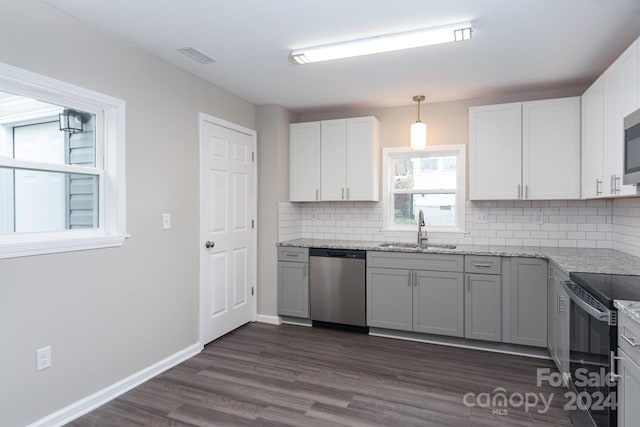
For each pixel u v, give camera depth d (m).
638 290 1.81
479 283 3.34
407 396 2.56
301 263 4.04
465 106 3.97
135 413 2.35
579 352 2.07
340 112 4.47
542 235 3.71
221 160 3.65
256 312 4.25
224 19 2.33
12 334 2.00
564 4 2.16
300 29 2.47
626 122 2.06
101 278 2.47
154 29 2.46
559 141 3.36
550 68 3.11
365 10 2.23
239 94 3.83
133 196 2.69
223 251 3.69
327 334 3.81
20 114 2.11
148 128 2.82
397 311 3.63
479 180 3.62
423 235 4.07
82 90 2.33
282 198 4.26
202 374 2.90
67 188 2.36
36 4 2.09
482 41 2.63
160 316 2.93
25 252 2.03
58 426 2.20
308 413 2.35
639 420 1.39
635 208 2.95
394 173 4.32
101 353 2.47
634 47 2.11
